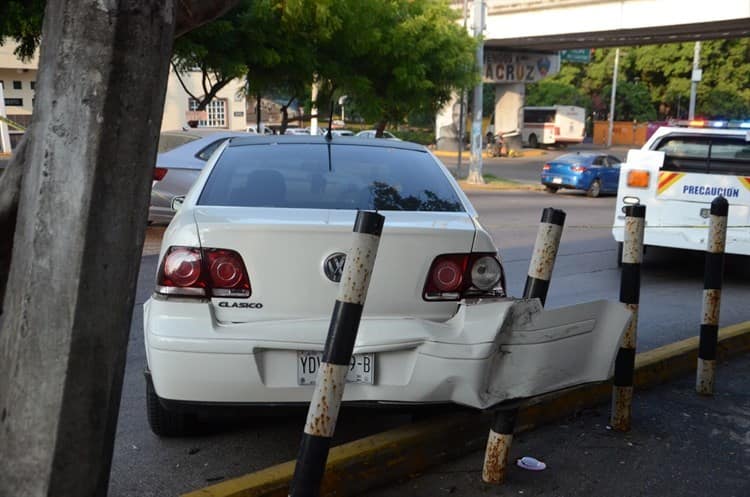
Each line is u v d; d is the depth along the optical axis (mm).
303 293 3469
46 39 2268
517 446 4180
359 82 16953
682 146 9805
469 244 3674
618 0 29750
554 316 3445
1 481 2344
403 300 3555
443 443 3889
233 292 3459
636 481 3795
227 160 4414
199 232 3490
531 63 42719
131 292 2365
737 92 55562
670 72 58562
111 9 2180
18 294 2295
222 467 3893
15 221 2451
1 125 31312
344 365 2771
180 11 2510
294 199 4047
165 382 3377
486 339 3416
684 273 10359
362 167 4426
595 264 10750
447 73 20031
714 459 4066
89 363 2305
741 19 26688
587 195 25438
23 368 2289
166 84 2334
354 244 2740
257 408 3402
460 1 32562
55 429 2291
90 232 2244
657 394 5055
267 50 14641
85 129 2213
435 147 49281
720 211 4867
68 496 2342
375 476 3605
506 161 42906
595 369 3605
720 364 5781
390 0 18188
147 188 2332
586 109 64812
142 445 4137
